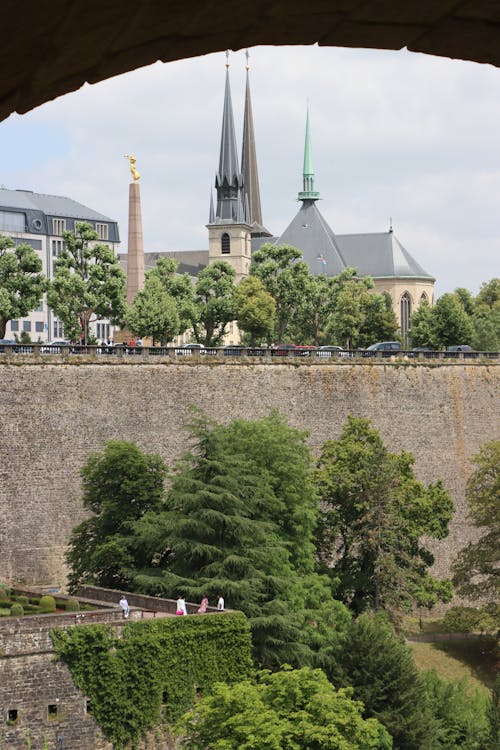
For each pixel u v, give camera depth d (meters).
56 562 108.75
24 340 182.25
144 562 91.94
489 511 123.94
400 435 140.25
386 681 84.38
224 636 72.88
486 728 88.31
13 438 109.44
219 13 9.92
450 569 127.12
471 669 113.06
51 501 110.19
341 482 116.06
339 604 96.62
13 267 164.38
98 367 116.31
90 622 68.25
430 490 124.19
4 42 9.33
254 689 65.06
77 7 9.22
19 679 64.12
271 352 131.00
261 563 90.31
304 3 10.08
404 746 83.31
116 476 97.50
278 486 104.19
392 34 10.73
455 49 10.98
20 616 68.81
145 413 119.06
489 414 149.25
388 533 114.88
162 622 70.19
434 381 144.50
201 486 90.44
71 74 10.10
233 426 108.50
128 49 10.06
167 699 69.94
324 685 66.00
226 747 61.06
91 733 66.56
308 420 132.62
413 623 125.62
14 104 10.16
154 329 170.50
